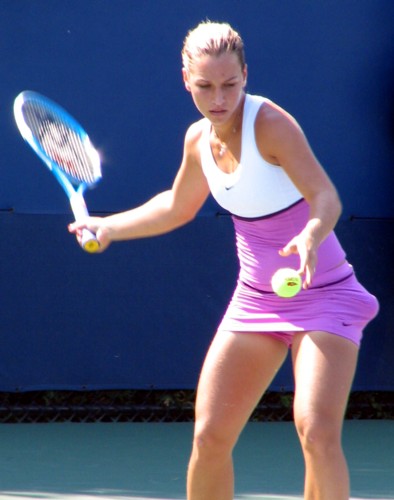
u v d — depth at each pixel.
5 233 21.69
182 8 22.14
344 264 10.95
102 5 21.91
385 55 22.81
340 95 22.72
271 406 23.12
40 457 19.00
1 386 21.72
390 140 22.92
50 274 21.89
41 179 21.81
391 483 17.19
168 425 22.53
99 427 22.16
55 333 21.94
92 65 21.92
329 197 9.95
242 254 11.10
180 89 22.20
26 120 13.88
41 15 21.72
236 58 10.19
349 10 22.67
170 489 16.39
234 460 18.97
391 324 22.98
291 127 10.23
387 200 22.98
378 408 23.70
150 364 22.27
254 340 10.87
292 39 22.52
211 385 10.80
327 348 10.27
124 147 22.09
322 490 9.91
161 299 22.27
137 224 12.03
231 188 10.65
